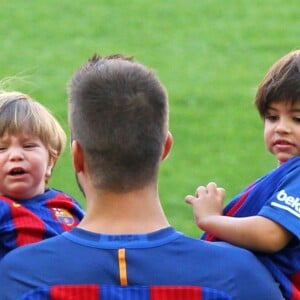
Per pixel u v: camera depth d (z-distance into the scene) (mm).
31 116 14125
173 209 47062
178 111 60750
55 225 13938
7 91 15016
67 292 11594
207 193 13266
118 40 72688
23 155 14016
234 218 12758
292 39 72250
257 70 67375
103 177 11852
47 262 11734
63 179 48438
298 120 13359
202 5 78938
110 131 11773
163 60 69312
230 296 11680
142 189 11922
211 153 55219
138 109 11828
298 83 13242
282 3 79250
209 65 68438
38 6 78688
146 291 11594
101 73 12023
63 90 62344
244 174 52375
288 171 13008
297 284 12641
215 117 60062
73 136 12039
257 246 12461
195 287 11641
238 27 74750
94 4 79188
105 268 11656
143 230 11859
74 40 72438
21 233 13414
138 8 78438
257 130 58125
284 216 12414
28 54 69375
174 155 54750
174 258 11758
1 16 76625
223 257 11836
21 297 11625
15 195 14039
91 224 11922
